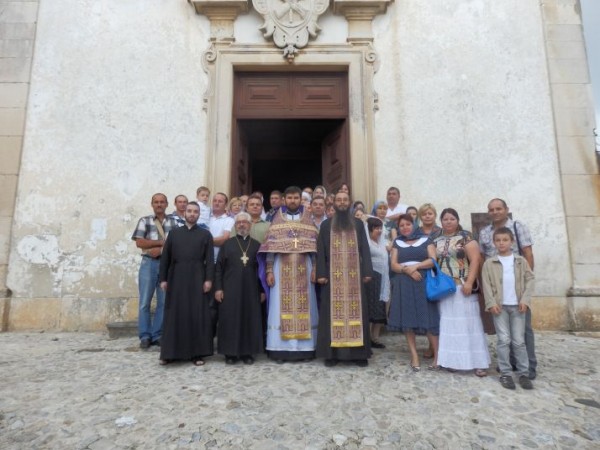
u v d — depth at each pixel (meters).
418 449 2.32
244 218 4.19
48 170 5.97
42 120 6.09
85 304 5.67
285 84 6.62
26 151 6.01
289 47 6.31
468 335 3.56
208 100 6.24
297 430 2.50
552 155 6.09
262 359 4.08
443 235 3.84
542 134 6.15
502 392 3.15
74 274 5.75
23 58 6.21
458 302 3.62
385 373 3.57
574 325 5.60
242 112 6.54
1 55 6.21
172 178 6.05
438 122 6.23
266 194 12.39
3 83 6.14
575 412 2.82
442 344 3.61
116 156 6.05
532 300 5.74
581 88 6.21
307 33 6.38
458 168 6.12
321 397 3.00
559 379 3.46
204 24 6.46
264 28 6.36
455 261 3.68
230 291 3.97
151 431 2.49
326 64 6.39
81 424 2.58
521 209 5.98
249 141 8.66
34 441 2.39
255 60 6.38
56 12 6.36
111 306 5.68
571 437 2.49
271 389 3.15
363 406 2.86
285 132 8.05
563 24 6.39
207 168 6.07
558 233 5.89
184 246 4.00
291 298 4.00
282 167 11.50
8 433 2.48
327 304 3.85
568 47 6.32
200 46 6.40
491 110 6.23
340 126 6.66
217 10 6.39
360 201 5.76
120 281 5.75
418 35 6.45
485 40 6.41
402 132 6.22
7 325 5.58
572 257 5.80
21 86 6.14
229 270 4.05
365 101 6.27
